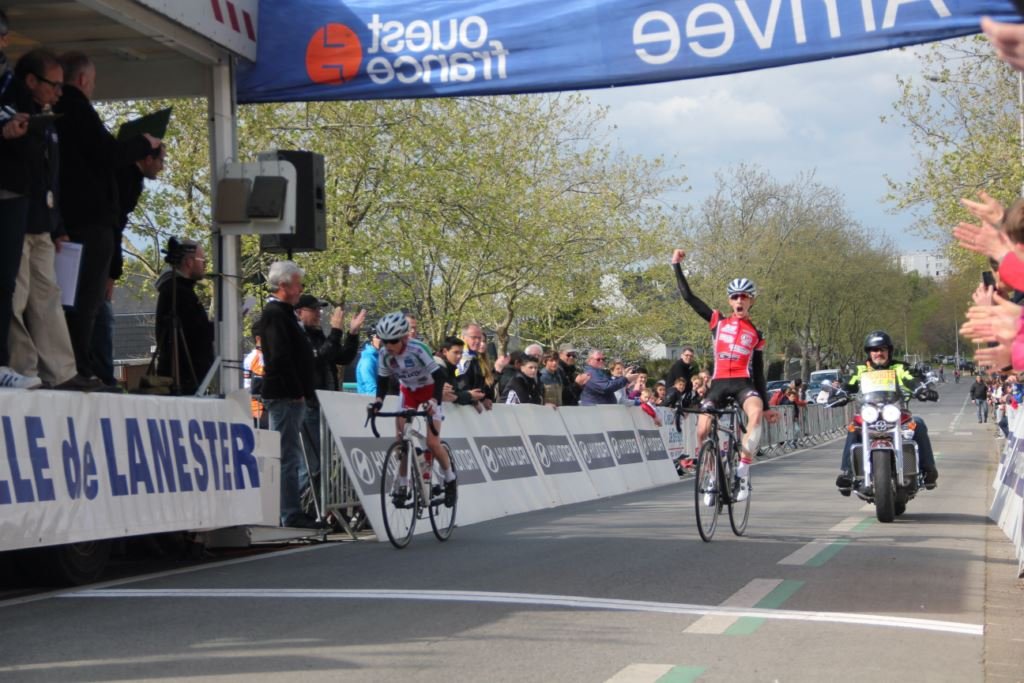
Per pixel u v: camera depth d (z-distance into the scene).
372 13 10.45
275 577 7.43
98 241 7.99
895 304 75.75
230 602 6.40
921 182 31.58
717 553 8.49
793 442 31.31
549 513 12.60
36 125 6.71
